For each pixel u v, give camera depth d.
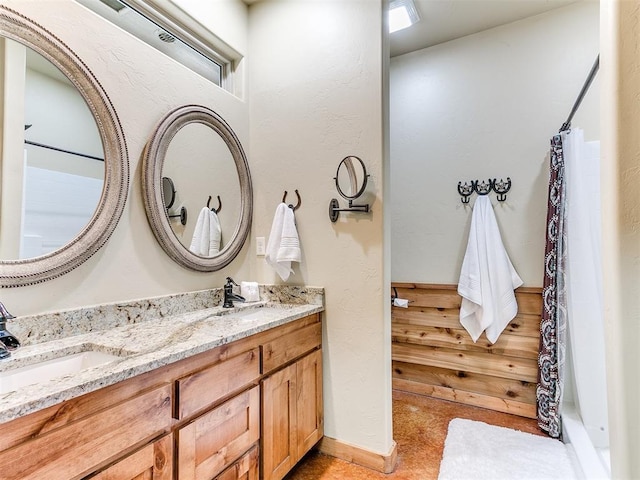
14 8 1.15
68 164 1.29
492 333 2.37
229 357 1.30
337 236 1.90
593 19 2.25
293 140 2.05
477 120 2.59
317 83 1.98
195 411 1.14
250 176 2.18
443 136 2.71
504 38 2.51
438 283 2.69
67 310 1.26
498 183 2.50
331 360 1.90
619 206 0.96
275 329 1.55
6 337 1.01
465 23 2.48
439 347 2.62
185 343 1.17
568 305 2.01
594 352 1.84
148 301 1.54
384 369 1.77
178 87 1.74
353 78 1.87
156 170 1.59
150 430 1.00
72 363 1.15
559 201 2.06
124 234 1.48
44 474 0.77
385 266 1.80
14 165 1.16
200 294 1.81
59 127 1.27
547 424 2.07
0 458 0.70
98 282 1.38
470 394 2.51
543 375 2.12
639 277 0.93
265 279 2.14
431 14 2.38
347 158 1.85
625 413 0.94
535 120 2.40
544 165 2.37
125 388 0.94
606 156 1.05
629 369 0.94
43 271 1.19
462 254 2.62
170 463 1.05
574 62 2.29
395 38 2.66
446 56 2.71
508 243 2.45
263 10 2.19
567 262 1.99
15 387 1.00
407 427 2.18
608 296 1.04
